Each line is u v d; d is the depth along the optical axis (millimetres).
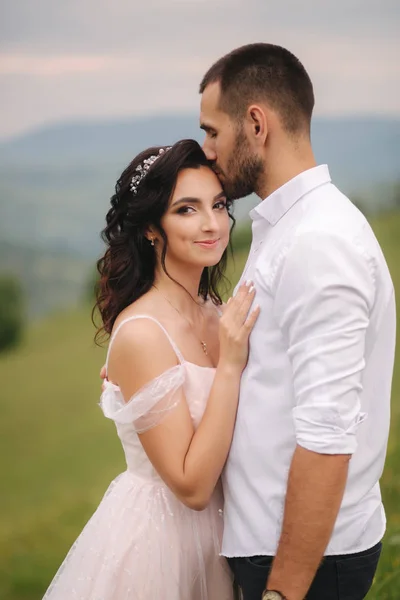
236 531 1938
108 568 2113
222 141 1945
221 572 2141
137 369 2023
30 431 14867
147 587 2090
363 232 1774
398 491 3631
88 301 20875
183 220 2059
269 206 1880
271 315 1828
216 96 1935
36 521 10688
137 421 1998
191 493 1946
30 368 17859
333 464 1657
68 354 18469
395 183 17344
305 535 1688
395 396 8820
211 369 2113
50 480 12727
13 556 8523
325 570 1857
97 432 14703
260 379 1865
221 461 1930
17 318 19812
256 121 1877
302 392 1685
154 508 2127
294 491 1692
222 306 2406
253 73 1873
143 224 2125
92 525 2211
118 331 2074
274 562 1755
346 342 1656
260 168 1906
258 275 1867
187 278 2191
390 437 5016
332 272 1669
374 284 1758
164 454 1980
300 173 1867
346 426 1653
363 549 1873
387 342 1858
